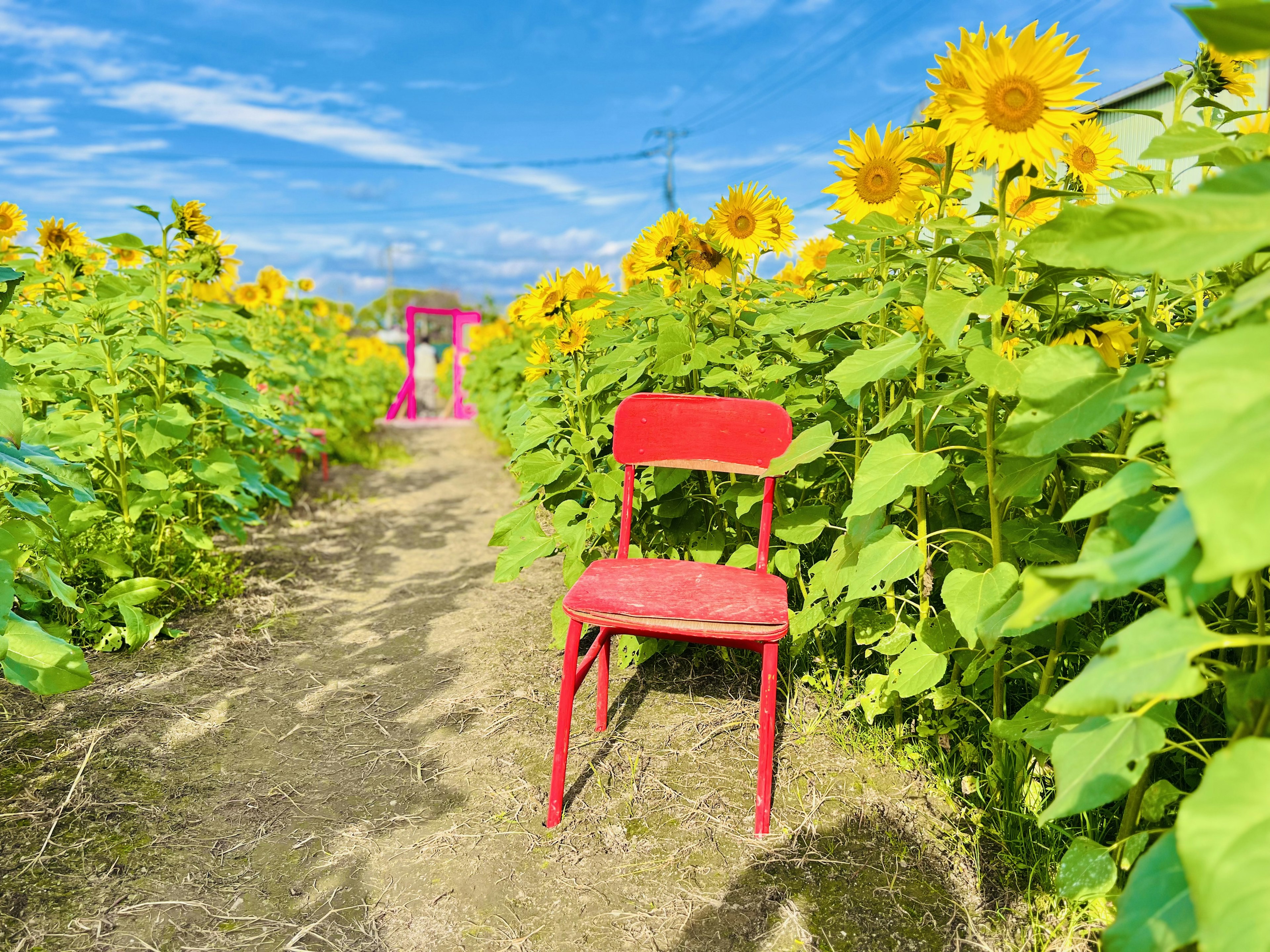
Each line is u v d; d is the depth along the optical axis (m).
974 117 1.53
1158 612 1.03
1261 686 1.05
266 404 4.69
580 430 2.83
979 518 2.32
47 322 3.23
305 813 2.09
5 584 1.76
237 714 2.62
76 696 2.64
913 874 1.81
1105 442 1.82
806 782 2.16
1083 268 1.54
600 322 3.05
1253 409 0.67
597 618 1.92
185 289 3.75
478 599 3.84
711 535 2.66
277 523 5.19
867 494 1.70
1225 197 0.79
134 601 2.92
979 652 1.85
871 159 2.15
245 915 1.72
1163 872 1.01
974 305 1.54
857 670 2.55
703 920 1.70
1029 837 1.80
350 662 3.08
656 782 2.19
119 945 1.62
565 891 1.80
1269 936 0.72
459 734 2.50
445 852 1.93
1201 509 0.64
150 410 3.40
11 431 1.72
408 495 6.46
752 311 2.93
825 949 1.62
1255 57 1.56
